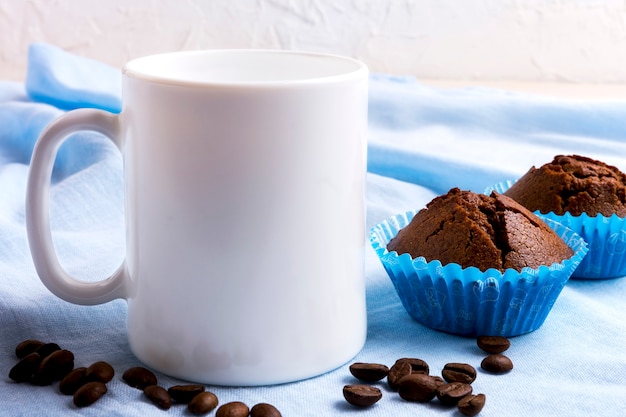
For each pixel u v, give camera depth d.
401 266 0.56
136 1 1.10
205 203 0.49
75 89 0.83
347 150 0.50
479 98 0.87
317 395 0.51
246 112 0.48
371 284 0.60
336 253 0.51
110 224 0.68
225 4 1.11
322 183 0.50
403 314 0.58
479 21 1.12
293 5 1.11
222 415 0.48
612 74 1.12
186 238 0.50
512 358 0.54
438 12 1.12
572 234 0.59
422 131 0.85
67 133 0.51
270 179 0.49
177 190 0.49
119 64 1.13
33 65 0.86
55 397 0.51
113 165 0.70
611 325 0.57
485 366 0.53
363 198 0.52
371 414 0.50
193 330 0.51
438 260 0.56
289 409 0.50
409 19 1.12
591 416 0.50
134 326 0.52
